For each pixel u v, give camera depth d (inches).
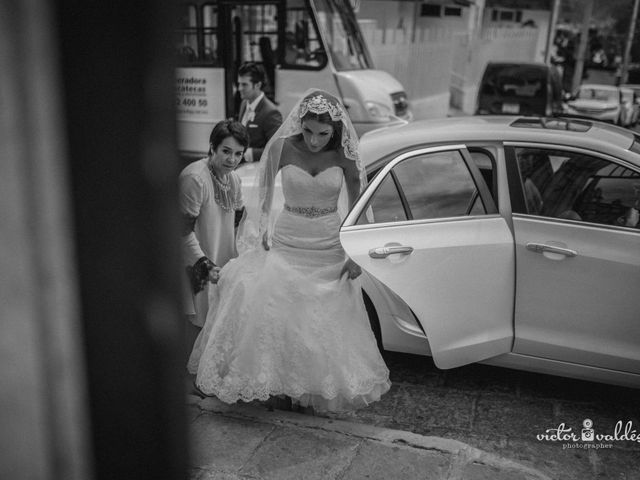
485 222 144.9
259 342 126.6
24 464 29.1
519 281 141.9
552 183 144.5
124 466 30.4
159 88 27.0
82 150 26.7
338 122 129.7
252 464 114.7
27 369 28.1
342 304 131.2
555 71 601.9
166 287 28.9
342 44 348.2
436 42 646.5
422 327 141.1
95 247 27.6
